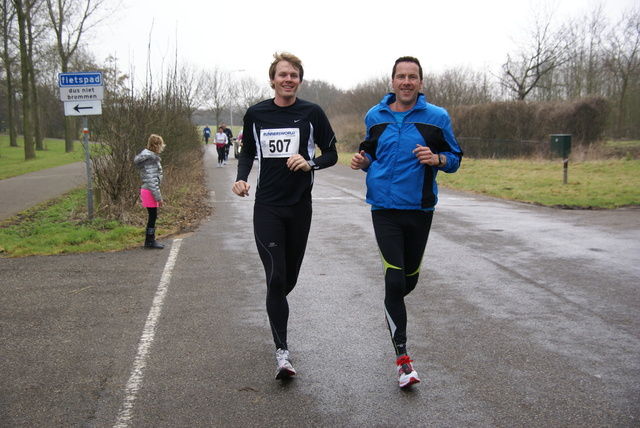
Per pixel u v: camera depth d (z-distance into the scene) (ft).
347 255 24.30
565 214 35.63
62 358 13.28
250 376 12.29
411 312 16.61
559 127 82.23
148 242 25.75
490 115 86.07
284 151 12.37
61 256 24.25
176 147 48.11
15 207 39.86
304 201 12.64
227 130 90.43
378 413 10.59
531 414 10.48
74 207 36.91
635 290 18.76
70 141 134.00
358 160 12.23
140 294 18.54
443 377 12.15
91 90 31.48
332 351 13.69
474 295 18.33
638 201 40.04
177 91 56.95
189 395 11.38
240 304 17.47
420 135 12.27
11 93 143.43
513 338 14.44
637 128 110.83
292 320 15.94
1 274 21.09
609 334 14.70
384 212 12.38
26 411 10.71
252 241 27.48
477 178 57.52
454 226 31.30
